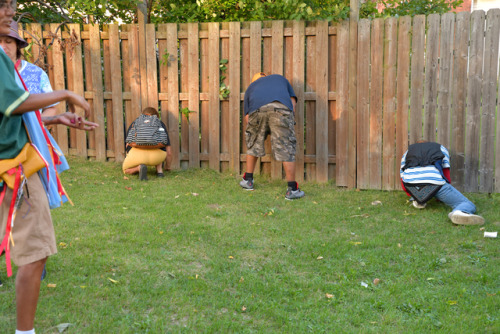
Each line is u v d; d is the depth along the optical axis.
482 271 3.63
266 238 4.39
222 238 4.34
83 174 6.62
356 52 6.27
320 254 4.00
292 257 3.94
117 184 6.21
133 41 7.03
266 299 3.15
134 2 6.68
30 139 2.38
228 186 6.35
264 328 2.78
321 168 6.60
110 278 3.38
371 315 2.97
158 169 6.75
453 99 6.03
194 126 7.02
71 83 7.31
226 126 6.98
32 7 7.87
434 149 5.42
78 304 3.00
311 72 6.56
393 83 6.20
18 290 2.32
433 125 6.15
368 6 7.79
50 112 2.88
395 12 7.61
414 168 5.39
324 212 5.29
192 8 7.33
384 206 5.56
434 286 3.40
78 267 3.56
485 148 6.00
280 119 5.84
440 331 2.75
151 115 6.64
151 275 3.47
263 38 6.66
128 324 2.78
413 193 5.37
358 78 6.30
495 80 5.87
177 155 7.12
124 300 3.08
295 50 6.50
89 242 4.07
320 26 6.38
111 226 4.53
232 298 3.16
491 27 5.80
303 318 2.91
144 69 7.06
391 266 3.76
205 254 3.96
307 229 4.68
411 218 5.10
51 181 2.62
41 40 7.14
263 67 6.75
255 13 6.81
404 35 6.09
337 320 2.89
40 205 2.36
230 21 7.38
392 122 6.26
